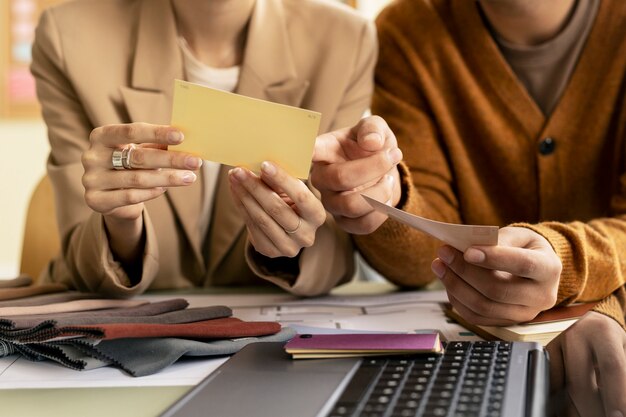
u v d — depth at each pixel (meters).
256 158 1.03
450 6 1.63
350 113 1.50
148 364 0.89
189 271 1.53
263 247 1.18
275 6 1.50
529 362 0.80
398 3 1.69
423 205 1.40
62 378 0.88
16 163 3.68
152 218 1.44
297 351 0.85
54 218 1.76
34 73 1.48
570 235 1.15
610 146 1.55
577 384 0.88
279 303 1.34
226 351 0.95
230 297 1.41
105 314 1.05
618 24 1.50
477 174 1.62
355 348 0.84
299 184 1.06
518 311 1.04
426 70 1.60
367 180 1.14
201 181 1.48
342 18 1.52
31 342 0.93
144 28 1.45
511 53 1.57
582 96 1.54
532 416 0.66
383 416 0.65
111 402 0.79
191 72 1.47
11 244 3.73
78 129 1.44
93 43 1.44
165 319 1.02
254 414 0.68
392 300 1.36
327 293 1.44
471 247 0.99
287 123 1.00
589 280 1.18
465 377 0.75
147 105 1.43
